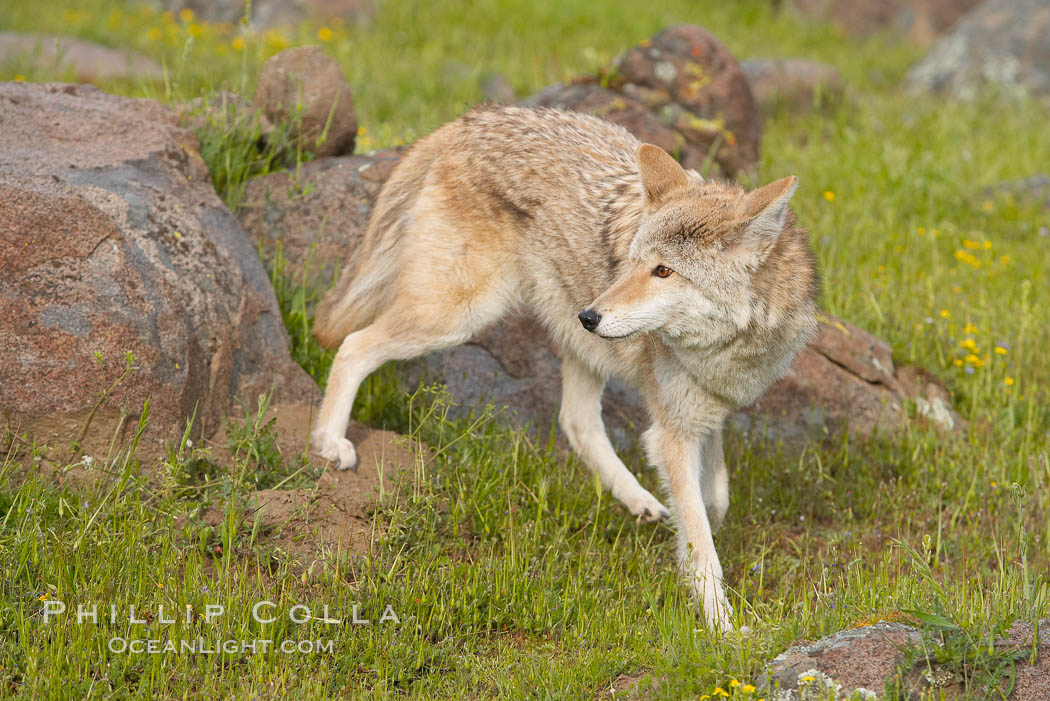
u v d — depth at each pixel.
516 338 11.75
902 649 7.04
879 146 20.64
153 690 7.14
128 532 8.21
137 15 28.59
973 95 26.55
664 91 16.59
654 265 8.37
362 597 8.21
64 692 6.90
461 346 11.69
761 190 8.23
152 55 23.78
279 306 11.58
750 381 8.93
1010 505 10.57
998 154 21.20
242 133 12.77
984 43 27.23
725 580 9.48
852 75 28.59
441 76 23.45
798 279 8.92
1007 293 14.77
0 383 8.44
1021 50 26.72
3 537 7.93
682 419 9.07
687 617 8.18
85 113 10.73
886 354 12.70
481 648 8.09
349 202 12.46
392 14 29.16
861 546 9.94
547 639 8.32
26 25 25.30
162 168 10.62
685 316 8.43
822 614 7.90
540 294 10.09
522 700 7.36
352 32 27.91
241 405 10.09
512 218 9.88
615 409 11.86
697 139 16.44
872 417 12.09
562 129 10.08
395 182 10.66
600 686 7.61
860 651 7.09
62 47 21.64
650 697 7.28
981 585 8.92
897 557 9.53
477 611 8.34
